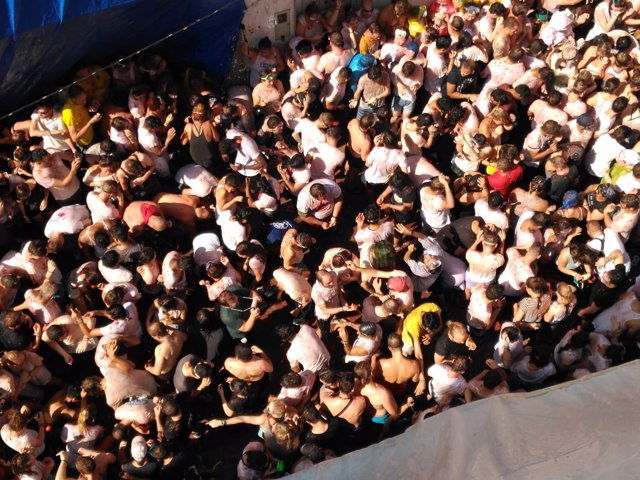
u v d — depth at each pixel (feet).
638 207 33.65
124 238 32.09
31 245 31.78
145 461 27.86
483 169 37.35
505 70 39.37
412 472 20.93
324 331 33.58
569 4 42.98
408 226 36.37
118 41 36.14
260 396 31.65
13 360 29.09
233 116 36.86
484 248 32.71
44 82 36.06
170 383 31.37
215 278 31.63
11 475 28.81
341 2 40.16
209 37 37.93
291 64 40.47
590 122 36.29
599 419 20.04
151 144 35.60
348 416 29.17
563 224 33.53
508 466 19.40
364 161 37.78
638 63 39.60
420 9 41.34
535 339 33.32
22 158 34.14
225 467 30.89
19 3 31.99
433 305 31.68
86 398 30.58
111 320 32.27
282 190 37.96
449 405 29.89
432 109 38.27
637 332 31.91
